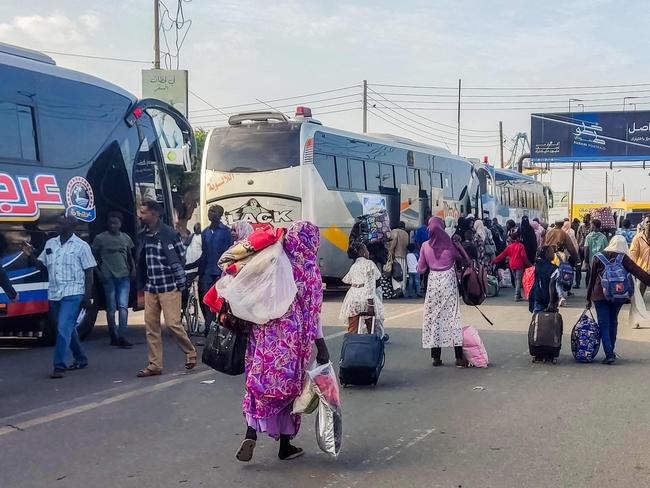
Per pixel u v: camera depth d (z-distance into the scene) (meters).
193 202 21.69
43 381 9.02
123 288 11.73
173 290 9.24
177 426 6.89
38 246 11.16
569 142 49.97
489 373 9.22
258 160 18.03
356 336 8.52
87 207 12.12
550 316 9.76
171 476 5.50
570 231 20.33
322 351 5.74
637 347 11.08
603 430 6.60
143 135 13.49
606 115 49.38
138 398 8.02
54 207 11.48
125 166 12.95
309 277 5.67
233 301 5.37
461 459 5.82
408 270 19.31
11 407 7.70
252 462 5.81
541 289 10.90
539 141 50.44
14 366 10.08
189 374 9.30
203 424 6.95
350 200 19.41
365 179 20.28
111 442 6.39
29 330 11.70
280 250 5.53
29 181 11.10
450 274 9.50
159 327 9.34
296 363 5.52
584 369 9.44
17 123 11.02
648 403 7.59
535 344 9.72
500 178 33.69
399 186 22.12
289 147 17.91
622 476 5.40
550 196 47.94
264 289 5.40
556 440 6.30
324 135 18.56
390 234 18.73
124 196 12.89
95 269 11.84
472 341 9.55
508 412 7.27
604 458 5.81
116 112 12.84
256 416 5.53
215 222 11.52
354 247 10.30
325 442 5.53
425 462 5.75
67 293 9.27
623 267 9.66
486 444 6.21
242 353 5.69
